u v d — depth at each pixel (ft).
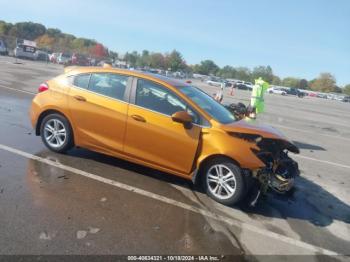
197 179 16.96
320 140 41.27
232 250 12.73
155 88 17.74
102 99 18.33
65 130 19.38
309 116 73.87
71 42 322.75
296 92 242.78
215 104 19.57
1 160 18.01
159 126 16.97
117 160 20.25
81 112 18.70
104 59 168.35
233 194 16.12
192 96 18.02
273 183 16.83
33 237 11.70
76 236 12.11
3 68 76.23
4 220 12.45
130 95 17.89
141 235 12.78
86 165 18.88
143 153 17.57
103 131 18.30
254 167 15.76
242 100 92.32
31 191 14.96
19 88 46.50
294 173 18.34
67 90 19.29
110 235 12.47
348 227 16.44
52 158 19.24
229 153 15.90
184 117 16.10
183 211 15.23
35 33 356.79
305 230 15.38
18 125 25.62
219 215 15.38
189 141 16.53
